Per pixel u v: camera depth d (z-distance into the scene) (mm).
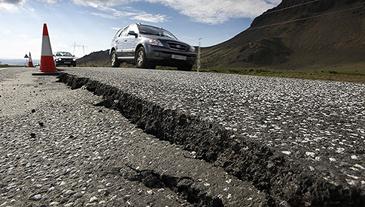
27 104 4805
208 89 4824
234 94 4352
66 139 3033
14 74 10555
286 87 5625
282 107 3459
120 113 3803
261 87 5445
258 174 1911
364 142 2217
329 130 2525
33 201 1946
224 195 1843
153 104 3293
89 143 2861
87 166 2375
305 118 2941
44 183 2156
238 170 2029
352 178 1609
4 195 2033
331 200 1531
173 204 1869
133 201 1894
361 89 5508
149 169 2232
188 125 2715
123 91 4160
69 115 3938
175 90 4492
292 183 1699
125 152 2572
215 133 2414
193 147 2490
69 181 2162
